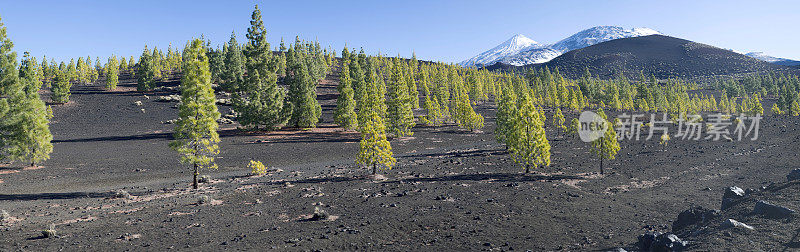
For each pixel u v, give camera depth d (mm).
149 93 117938
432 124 93625
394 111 72625
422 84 152875
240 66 120812
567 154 51875
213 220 20547
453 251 15469
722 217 15234
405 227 19031
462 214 21672
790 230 11688
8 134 40781
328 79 161500
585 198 26281
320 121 89875
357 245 16141
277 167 43625
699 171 36188
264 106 74312
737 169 35781
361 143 36000
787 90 113188
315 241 16609
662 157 46656
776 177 30359
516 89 148625
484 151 55312
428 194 27234
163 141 64125
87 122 85500
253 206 24047
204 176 34188
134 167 42156
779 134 62656
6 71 40062
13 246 15906
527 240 16984
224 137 67500
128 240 16875
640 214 21797
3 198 26703
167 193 28781
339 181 32938
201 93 30625
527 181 32469
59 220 20625
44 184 32562
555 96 130750
